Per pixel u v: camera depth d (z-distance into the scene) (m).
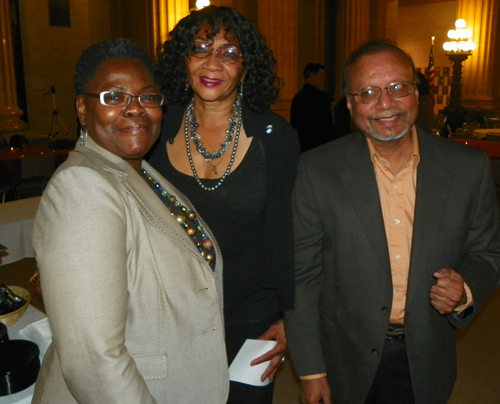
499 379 3.02
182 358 1.14
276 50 9.37
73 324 0.92
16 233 3.17
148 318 1.09
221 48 1.59
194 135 1.68
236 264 1.69
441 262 1.49
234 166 1.66
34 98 11.16
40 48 11.11
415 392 1.56
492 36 11.66
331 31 10.88
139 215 1.09
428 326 1.52
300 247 1.64
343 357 1.63
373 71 1.44
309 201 1.57
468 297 1.48
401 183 1.53
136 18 8.22
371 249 1.51
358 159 1.53
